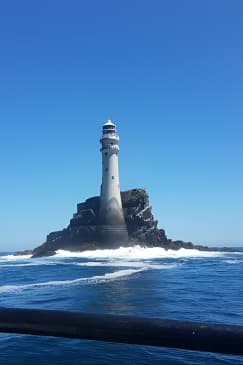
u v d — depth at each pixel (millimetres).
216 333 2225
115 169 126062
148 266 78062
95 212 130125
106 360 15289
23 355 15773
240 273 60156
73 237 128750
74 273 62250
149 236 130250
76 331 2453
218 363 14898
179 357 15656
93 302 30672
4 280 53031
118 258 111188
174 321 2365
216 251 150125
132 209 129625
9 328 2539
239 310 26625
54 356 15672
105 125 125875
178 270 66375
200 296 33750
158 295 34344
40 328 2508
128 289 38688
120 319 2430
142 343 2355
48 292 37812
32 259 116938
